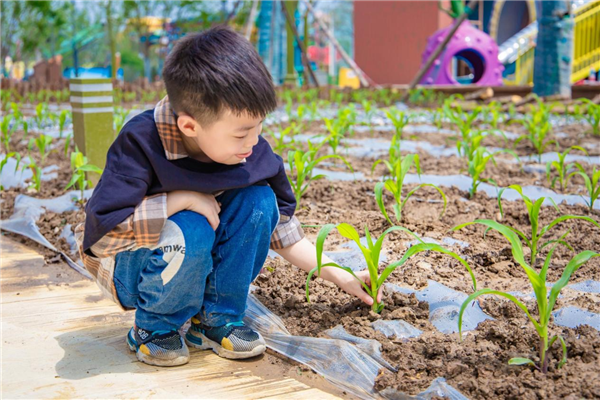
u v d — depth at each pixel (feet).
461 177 14.85
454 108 33.17
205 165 6.67
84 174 14.01
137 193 6.33
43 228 12.31
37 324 8.23
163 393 6.43
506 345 6.84
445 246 9.93
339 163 17.46
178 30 87.61
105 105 14.43
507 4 73.67
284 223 7.71
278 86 47.50
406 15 70.54
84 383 6.63
